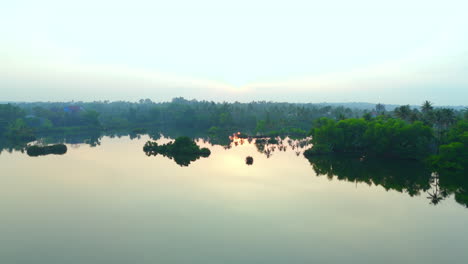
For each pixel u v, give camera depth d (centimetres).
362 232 4128
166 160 9825
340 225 4362
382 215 4781
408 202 5450
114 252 3522
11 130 16025
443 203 5416
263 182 6862
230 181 6931
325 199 5606
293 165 9031
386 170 8325
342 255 3484
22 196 5684
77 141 15425
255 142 15488
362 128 11262
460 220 4591
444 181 7112
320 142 11888
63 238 3900
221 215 4722
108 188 6259
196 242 3778
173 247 3647
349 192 6094
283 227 4272
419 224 4425
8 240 3847
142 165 8925
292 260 3359
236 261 3319
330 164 9206
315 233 4081
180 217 4631
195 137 18362
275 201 5456
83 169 8250
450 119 10650
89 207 5081
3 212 4834
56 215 4706
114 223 4388
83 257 3406
